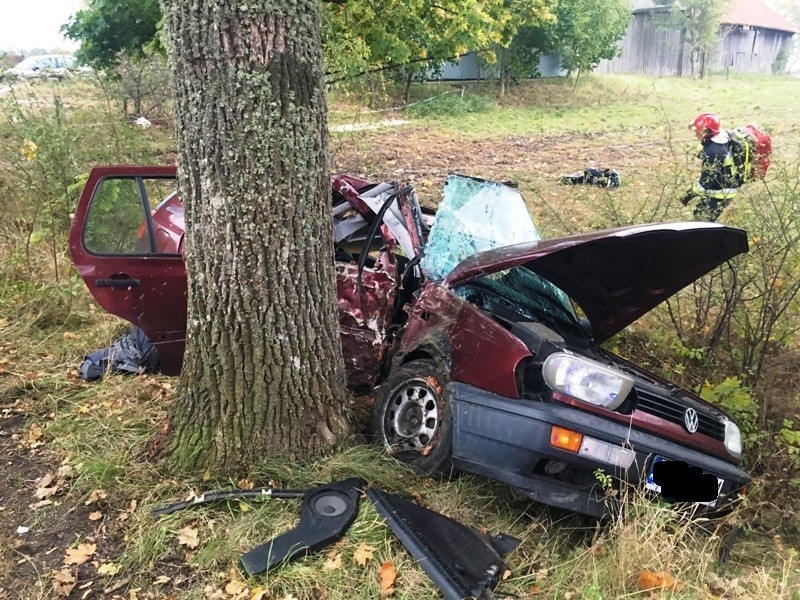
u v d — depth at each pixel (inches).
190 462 127.2
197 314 124.7
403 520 113.9
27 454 138.9
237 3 109.9
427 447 135.0
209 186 117.3
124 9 351.6
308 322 128.0
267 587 102.3
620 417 120.6
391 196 168.7
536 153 534.6
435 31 325.7
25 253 240.5
